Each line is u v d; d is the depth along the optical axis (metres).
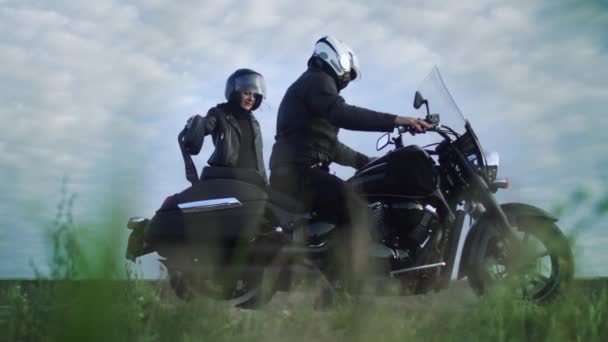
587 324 2.04
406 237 3.70
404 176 3.66
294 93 4.03
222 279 3.50
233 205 3.61
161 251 3.60
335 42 4.09
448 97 3.98
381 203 3.74
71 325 0.62
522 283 2.28
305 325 2.44
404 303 2.94
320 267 3.62
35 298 2.08
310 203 3.75
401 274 3.66
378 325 2.20
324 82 3.95
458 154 3.83
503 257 3.51
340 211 3.69
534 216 3.41
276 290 3.61
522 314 2.15
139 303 1.94
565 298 2.05
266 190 3.74
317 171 3.84
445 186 3.91
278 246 3.58
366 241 3.64
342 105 3.84
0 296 2.22
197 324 2.11
